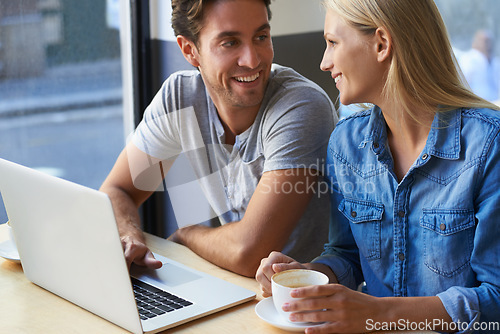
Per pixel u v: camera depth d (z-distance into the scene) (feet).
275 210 4.67
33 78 9.50
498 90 11.94
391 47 3.91
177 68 7.75
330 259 4.39
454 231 3.84
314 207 5.30
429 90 3.92
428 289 4.02
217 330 3.45
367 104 4.59
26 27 9.03
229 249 4.48
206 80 5.32
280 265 3.84
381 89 4.09
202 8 4.97
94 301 3.60
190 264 4.54
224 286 3.99
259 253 4.46
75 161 10.57
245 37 4.94
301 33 7.74
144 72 8.13
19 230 4.01
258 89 5.10
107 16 9.81
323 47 8.02
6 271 4.38
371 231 4.26
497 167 3.74
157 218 8.15
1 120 9.52
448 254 3.87
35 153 10.07
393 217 4.11
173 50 7.77
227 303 3.72
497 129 3.76
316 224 5.36
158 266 4.28
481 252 3.74
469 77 11.91
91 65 9.96
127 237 4.79
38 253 3.92
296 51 7.75
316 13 7.82
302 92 5.12
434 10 3.98
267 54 5.08
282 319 3.50
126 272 3.29
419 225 4.02
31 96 9.62
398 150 4.21
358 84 4.11
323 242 5.47
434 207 3.93
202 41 5.14
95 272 3.49
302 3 7.64
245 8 4.89
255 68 5.00
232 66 5.00
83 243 3.48
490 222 3.71
